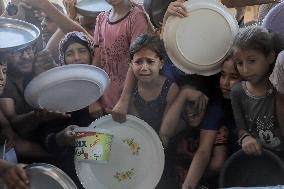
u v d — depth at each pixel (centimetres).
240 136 157
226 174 159
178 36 163
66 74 153
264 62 146
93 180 164
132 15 180
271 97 150
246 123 157
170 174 175
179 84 168
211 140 168
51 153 171
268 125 153
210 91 167
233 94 157
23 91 171
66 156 173
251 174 157
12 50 152
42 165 151
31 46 172
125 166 167
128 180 166
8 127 164
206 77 167
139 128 167
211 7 164
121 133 168
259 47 143
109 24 186
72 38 181
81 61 182
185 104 168
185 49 164
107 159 158
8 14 215
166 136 171
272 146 156
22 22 172
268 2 195
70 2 216
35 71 177
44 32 214
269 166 154
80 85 158
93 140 155
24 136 168
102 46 187
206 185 170
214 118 167
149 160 167
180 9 163
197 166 165
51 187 149
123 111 167
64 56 183
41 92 153
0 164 140
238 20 201
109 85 175
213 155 169
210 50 165
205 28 164
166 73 169
